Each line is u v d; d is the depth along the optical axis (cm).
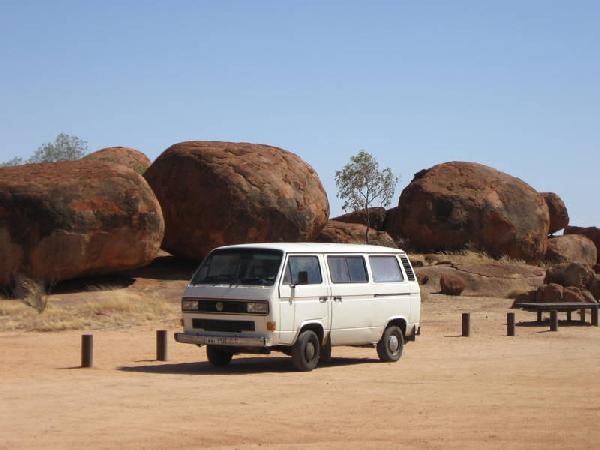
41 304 2723
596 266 5125
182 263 3806
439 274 4006
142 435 956
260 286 1571
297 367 1595
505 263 4497
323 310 1641
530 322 2797
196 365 1708
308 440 930
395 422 1034
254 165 3722
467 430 981
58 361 1750
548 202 5881
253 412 1109
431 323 2756
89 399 1219
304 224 3738
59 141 6888
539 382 1405
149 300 2956
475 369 1611
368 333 1733
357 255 1747
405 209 5038
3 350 1928
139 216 3250
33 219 3091
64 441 923
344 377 1496
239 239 3609
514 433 962
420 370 1605
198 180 3634
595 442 913
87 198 3172
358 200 5284
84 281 3334
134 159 5444
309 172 3912
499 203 4975
